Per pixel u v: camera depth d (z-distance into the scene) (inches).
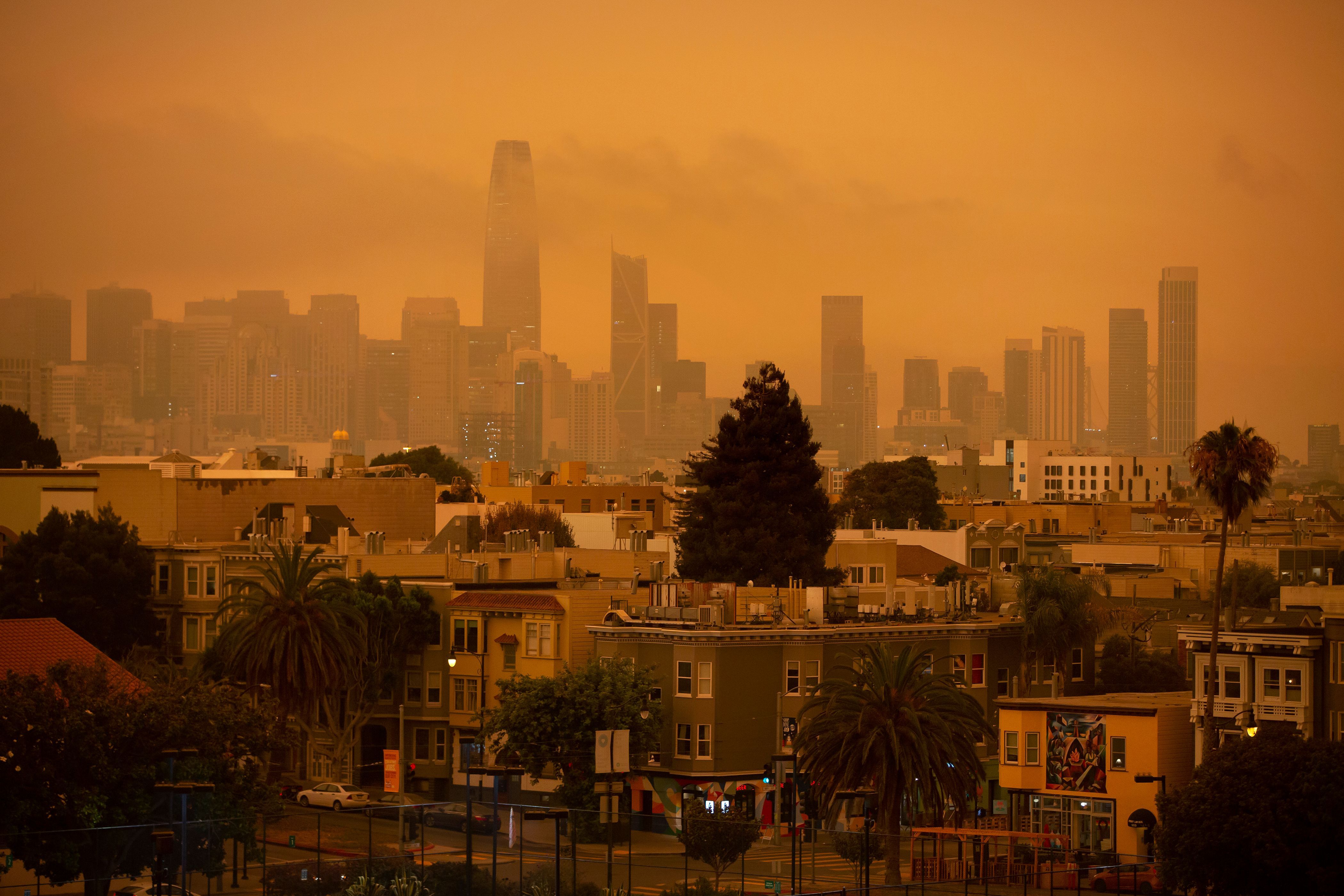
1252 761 7190.0
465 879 6968.5
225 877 7244.1
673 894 7145.7
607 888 7170.3
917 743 7819.9
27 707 6619.1
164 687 7573.8
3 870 6451.8
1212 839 7121.1
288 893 6796.3
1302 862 6968.5
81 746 6579.7
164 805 6752.0
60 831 6343.5
